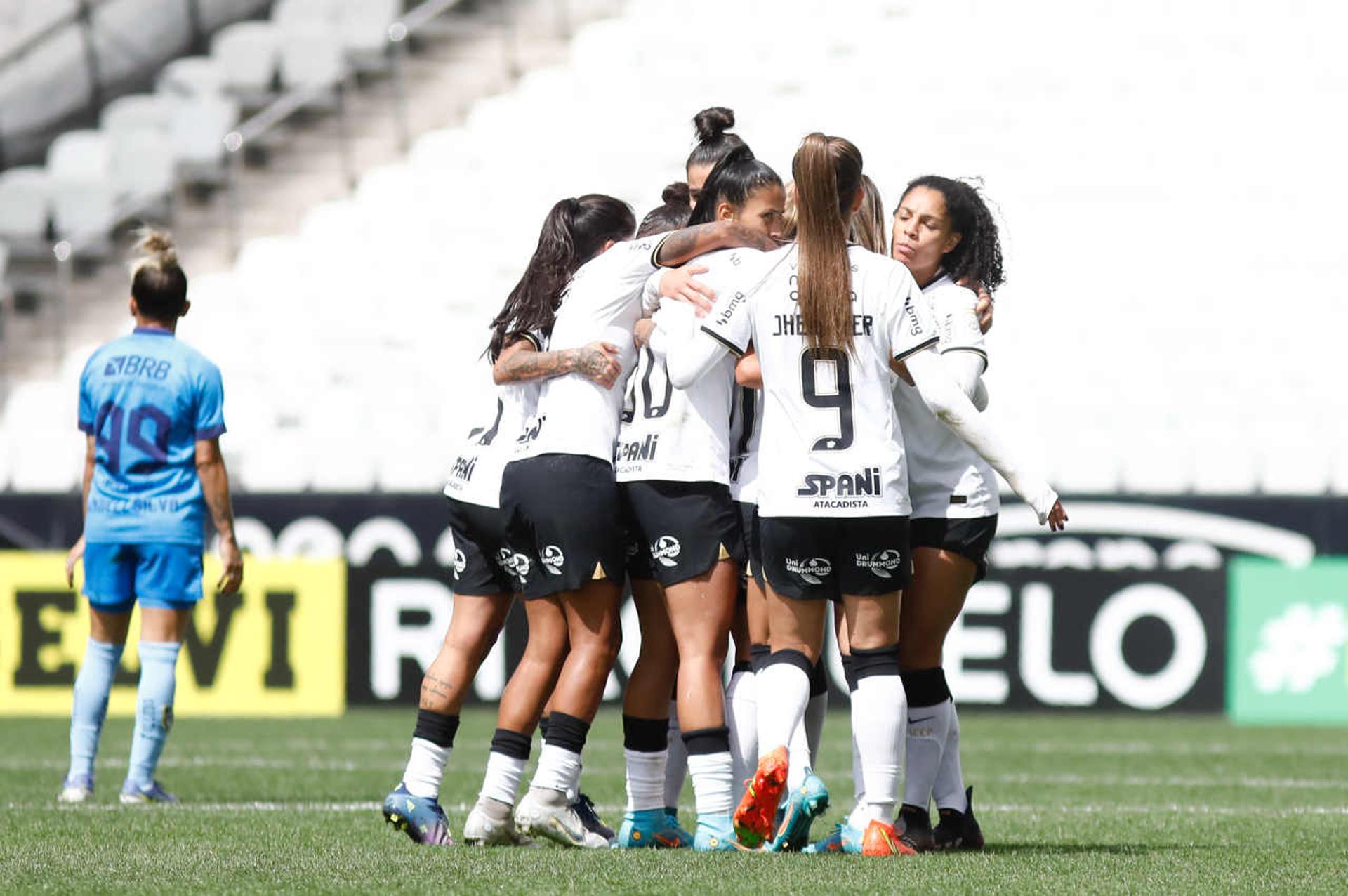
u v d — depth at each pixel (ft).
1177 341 163.02
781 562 51.26
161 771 88.53
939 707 55.57
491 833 56.03
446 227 184.75
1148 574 121.90
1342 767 94.48
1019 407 156.25
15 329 183.01
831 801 77.36
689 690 53.78
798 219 51.13
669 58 197.26
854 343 50.80
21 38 217.77
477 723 118.73
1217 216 175.01
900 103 187.62
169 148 200.54
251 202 194.18
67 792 72.28
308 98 197.98
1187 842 59.77
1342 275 168.86
